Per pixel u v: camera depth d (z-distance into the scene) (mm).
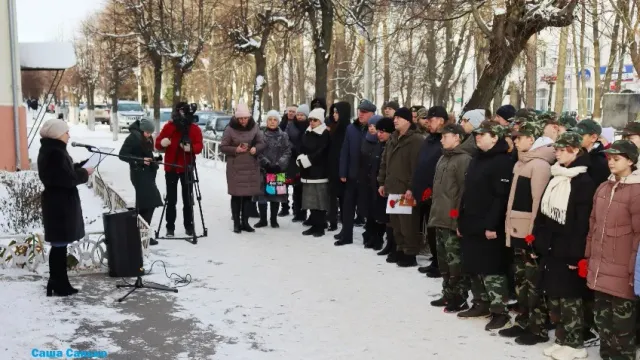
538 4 9945
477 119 6375
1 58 13328
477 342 4980
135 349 4738
